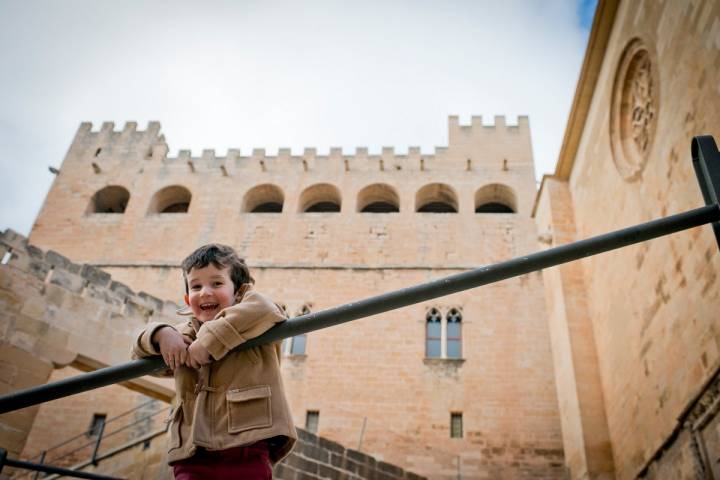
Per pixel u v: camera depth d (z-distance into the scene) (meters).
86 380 2.90
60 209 36.47
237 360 3.18
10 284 15.12
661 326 14.12
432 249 32.19
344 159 36.66
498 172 35.38
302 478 15.44
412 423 26.27
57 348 15.56
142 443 16.02
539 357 27.69
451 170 35.66
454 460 25.09
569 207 21.70
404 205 34.06
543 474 24.56
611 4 16.97
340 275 31.58
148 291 31.92
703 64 11.76
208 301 3.42
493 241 32.31
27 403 2.80
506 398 26.62
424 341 28.66
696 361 12.30
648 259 14.93
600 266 18.69
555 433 25.50
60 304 16.00
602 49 18.17
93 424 26.92
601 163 18.45
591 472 17.12
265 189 36.56
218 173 37.09
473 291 29.86
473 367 27.62
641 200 15.21
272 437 3.09
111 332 16.86
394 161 36.28
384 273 31.48
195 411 3.03
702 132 11.87
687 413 12.66
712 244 11.62
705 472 12.14
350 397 27.12
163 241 34.12
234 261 3.63
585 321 19.64
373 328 29.12
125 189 37.56
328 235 33.19
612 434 17.39
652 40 14.41
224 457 2.95
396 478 17.77
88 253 34.09
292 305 30.66
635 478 15.58
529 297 29.53
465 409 26.48
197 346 2.94
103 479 8.10
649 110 15.34
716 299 11.51
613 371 17.41
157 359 3.01
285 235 33.44
